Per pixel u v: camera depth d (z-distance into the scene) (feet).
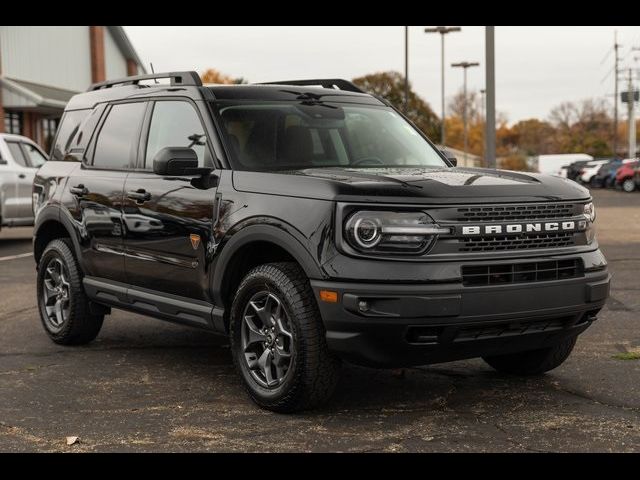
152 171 19.40
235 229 16.47
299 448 14.10
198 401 17.11
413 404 16.61
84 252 21.38
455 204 14.78
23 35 104.27
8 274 37.17
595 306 16.17
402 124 20.88
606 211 78.23
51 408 16.71
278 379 16.01
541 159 237.25
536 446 14.06
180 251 18.10
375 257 14.55
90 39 121.70
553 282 15.39
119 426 15.48
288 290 15.40
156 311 19.33
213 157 17.71
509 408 16.26
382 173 16.31
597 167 170.09
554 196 15.81
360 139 19.33
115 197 20.07
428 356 15.01
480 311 14.66
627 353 20.57
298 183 15.66
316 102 19.74
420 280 14.38
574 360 20.13
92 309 21.94
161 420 15.81
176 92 19.42
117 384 18.56
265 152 17.87
